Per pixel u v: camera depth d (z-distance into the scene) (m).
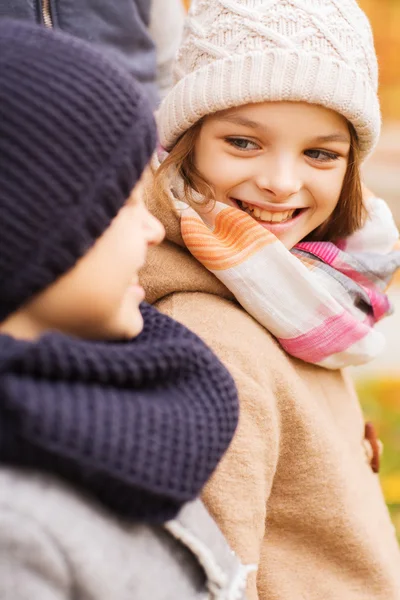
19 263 0.75
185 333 0.92
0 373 0.71
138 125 0.82
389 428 3.09
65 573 0.71
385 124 5.94
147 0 1.77
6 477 0.71
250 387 1.08
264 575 1.18
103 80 0.80
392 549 1.34
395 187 5.16
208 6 1.23
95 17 1.62
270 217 1.24
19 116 0.75
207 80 1.18
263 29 1.16
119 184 0.80
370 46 1.25
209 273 1.21
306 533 1.20
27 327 0.79
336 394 1.34
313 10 1.17
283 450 1.17
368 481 1.36
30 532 0.69
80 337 0.84
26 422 0.68
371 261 1.39
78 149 0.76
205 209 1.22
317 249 1.33
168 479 0.78
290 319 1.17
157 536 0.85
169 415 0.80
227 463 1.04
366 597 1.23
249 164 1.20
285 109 1.16
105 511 0.78
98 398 0.74
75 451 0.71
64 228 0.75
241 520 1.03
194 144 1.24
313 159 1.22
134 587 0.78
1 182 0.74
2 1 1.52
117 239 0.83
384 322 3.92
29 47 0.79
